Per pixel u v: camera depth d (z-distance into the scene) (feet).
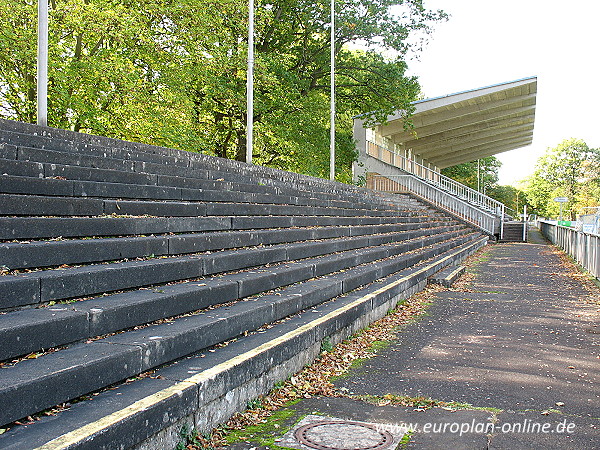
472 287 42.32
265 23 82.64
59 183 20.20
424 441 13.05
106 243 18.01
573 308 33.32
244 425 13.73
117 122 58.23
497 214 114.52
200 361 14.32
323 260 29.63
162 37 61.21
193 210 26.18
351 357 20.80
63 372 10.82
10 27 46.68
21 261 15.11
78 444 9.06
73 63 50.88
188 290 17.37
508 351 22.39
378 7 90.07
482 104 112.88
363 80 97.14
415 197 102.99
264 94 78.38
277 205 35.53
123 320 14.49
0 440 9.16
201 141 63.21
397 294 32.07
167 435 11.41
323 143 87.25
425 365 20.11
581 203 258.16
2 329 11.32
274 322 19.85
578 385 17.84
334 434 13.32
